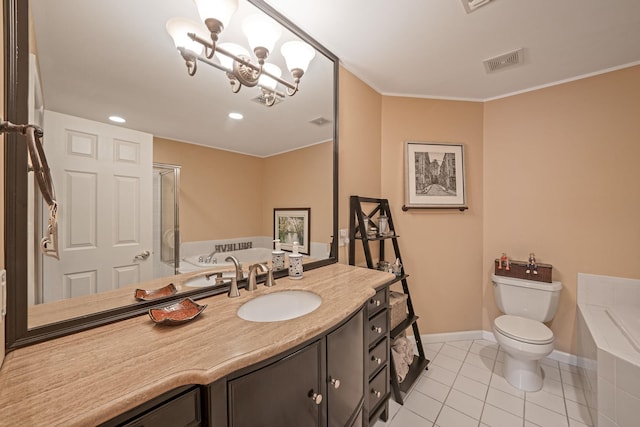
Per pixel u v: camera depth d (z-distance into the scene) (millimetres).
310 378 908
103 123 889
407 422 1517
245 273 1336
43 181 514
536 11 1360
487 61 1820
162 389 582
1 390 551
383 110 2285
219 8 979
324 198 1703
